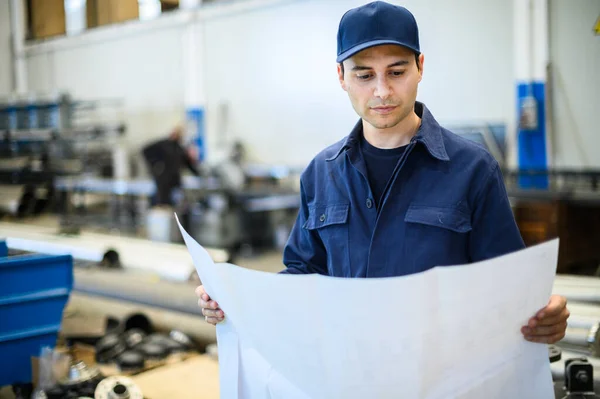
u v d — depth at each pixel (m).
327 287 0.74
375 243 0.96
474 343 0.78
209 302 0.91
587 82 4.11
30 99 5.13
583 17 4.05
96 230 5.27
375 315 0.74
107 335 1.81
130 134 7.35
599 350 1.24
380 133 0.98
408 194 0.95
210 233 5.42
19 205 5.29
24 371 1.51
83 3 7.46
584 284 1.49
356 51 0.86
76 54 7.70
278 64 6.07
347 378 0.79
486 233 0.92
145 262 2.47
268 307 0.80
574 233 3.75
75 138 5.21
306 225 1.06
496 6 4.50
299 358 0.81
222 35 6.44
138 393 1.39
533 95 4.31
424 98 5.00
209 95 6.65
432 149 0.94
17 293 1.49
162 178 5.60
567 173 3.97
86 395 1.40
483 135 4.62
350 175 1.01
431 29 4.87
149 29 6.97
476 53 4.66
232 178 5.60
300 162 6.06
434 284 0.73
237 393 0.90
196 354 1.75
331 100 5.75
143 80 7.14
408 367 0.77
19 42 8.12
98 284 2.32
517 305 0.78
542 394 0.83
